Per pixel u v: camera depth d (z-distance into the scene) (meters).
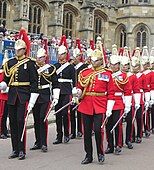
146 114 14.28
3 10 35.34
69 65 12.58
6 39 24.30
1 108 12.87
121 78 11.04
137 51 14.86
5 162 9.33
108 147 11.16
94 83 9.43
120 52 15.39
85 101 9.51
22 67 9.70
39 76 10.92
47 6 38.81
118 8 45.75
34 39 29.38
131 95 11.12
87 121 9.48
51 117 17.98
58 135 12.45
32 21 37.97
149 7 44.31
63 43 13.86
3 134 12.95
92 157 9.70
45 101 10.86
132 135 13.11
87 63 13.72
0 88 9.86
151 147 12.30
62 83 12.44
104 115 9.44
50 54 27.53
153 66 14.60
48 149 11.30
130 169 9.06
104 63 10.95
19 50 9.76
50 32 38.91
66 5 40.69
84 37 41.75
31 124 15.54
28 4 35.59
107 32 45.19
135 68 12.47
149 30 44.31
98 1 43.69
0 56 22.92
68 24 41.47
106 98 9.56
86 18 41.62
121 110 11.02
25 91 9.70
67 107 12.47
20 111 9.63
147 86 13.66
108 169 8.97
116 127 11.04
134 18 44.50
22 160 9.60
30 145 11.83
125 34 45.47
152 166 9.45
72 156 10.38
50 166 9.11
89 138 9.53
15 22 35.62
